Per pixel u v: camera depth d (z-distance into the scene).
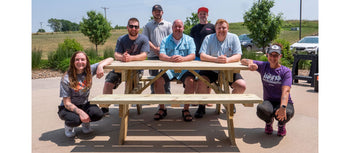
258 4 17.34
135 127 3.54
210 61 3.75
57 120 3.82
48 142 2.98
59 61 10.57
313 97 5.27
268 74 3.11
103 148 2.83
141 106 4.40
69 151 2.74
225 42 3.94
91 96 5.51
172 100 2.63
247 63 3.29
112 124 3.69
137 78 4.05
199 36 4.71
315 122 3.66
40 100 5.10
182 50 4.00
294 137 3.12
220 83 4.04
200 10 4.74
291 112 2.94
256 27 16.92
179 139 3.09
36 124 3.62
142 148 2.83
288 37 33.91
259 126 3.57
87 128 3.26
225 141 3.03
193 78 3.79
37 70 10.04
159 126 3.58
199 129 3.45
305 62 10.83
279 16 17.00
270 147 2.84
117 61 3.69
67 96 2.94
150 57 5.04
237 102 2.65
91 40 18.77
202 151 2.75
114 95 2.89
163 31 4.95
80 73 3.05
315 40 15.88
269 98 3.20
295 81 7.30
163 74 3.87
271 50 3.00
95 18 18.53
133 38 3.94
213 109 4.51
